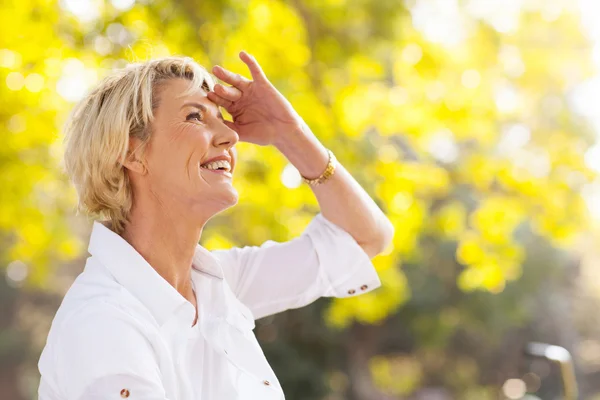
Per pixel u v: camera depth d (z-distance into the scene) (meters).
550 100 8.10
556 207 7.51
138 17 5.46
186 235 1.95
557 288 26.50
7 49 5.76
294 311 21.00
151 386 1.64
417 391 28.16
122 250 1.85
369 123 7.05
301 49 6.57
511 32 7.87
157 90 1.93
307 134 2.32
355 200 2.37
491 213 7.36
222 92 2.04
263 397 1.98
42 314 29.34
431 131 7.27
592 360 29.53
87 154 1.91
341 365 22.45
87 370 1.60
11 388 28.03
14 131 6.54
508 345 26.47
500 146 7.84
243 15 5.69
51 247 8.10
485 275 7.25
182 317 1.86
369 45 7.15
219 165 1.96
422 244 22.14
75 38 5.60
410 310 22.92
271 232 6.81
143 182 1.93
